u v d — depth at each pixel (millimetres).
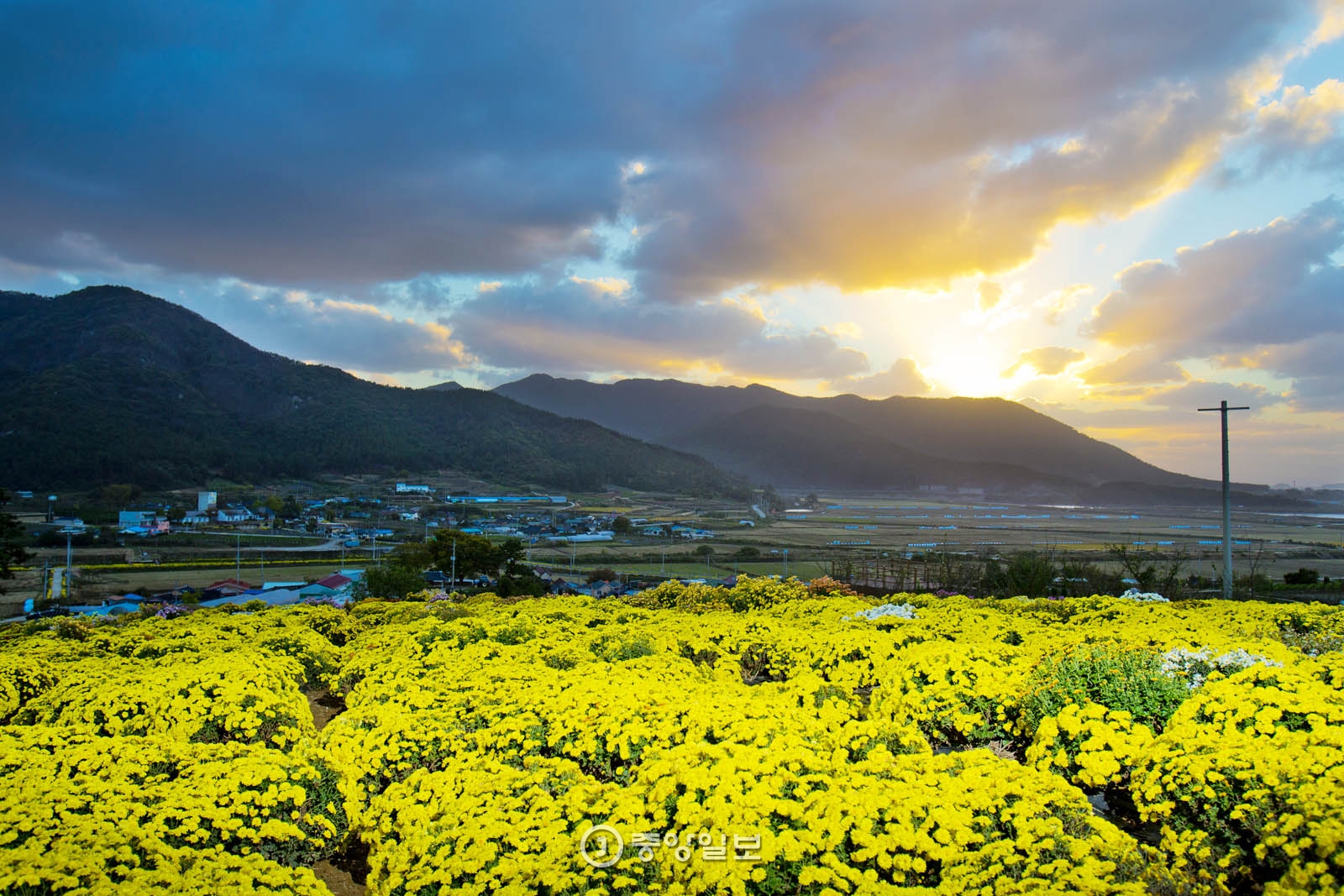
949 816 6277
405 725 9312
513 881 6004
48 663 14297
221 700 10547
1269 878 5832
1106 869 5645
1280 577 75500
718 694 10188
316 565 92375
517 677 11477
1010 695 9219
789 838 6086
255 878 6359
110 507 129875
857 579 45156
